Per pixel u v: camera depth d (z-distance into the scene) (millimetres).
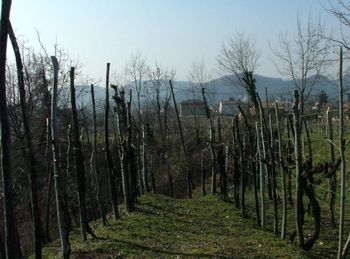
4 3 5609
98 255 9883
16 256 5820
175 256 9289
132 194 14445
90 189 16344
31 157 7215
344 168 8312
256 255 9109
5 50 5660
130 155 14797
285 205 10680
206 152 24922
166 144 25281
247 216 13328
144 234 11398
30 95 16188
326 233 11484
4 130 5703
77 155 11125
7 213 5727
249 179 17859
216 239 10664
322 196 14766
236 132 13734
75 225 15609
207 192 20797
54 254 10664
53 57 8648
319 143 23812
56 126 8742
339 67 8195
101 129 25281
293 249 9586
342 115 8297
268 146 13148
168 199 16172
